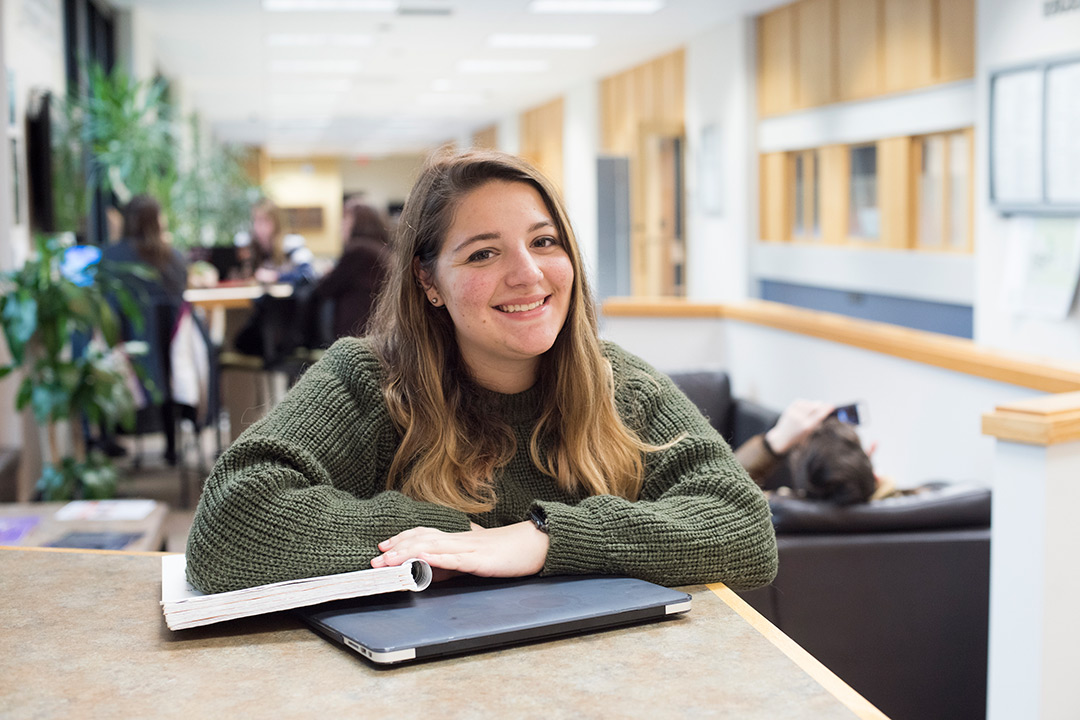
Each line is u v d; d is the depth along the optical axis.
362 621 1.03
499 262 1.27
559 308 1.31
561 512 1.22
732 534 1.26
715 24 9.11
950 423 3.49
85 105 6.55
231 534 1.12
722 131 9.23
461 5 7.96
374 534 1.19
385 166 27.75
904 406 3.76
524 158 1.33
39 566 1.28
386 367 1.39
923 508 2.46
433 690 0.91
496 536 1.20
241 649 1.01
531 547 1.20
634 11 8.45
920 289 6.63
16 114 4.78
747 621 1.08
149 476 5.55
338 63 10.95
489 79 12.54
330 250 27.41
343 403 1.36
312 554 1.13
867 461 2.46
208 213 9.58
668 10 8.44
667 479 1.39
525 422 1.39
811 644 2.40
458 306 1.28
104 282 4.23
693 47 9.76
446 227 1.29
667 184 10.30
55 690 0.92
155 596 1.17
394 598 1.11
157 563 1.30
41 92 5.21
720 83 9.20
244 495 1.14
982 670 2.48
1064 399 2.26
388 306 1.42
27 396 4.01
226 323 5.99
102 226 7.71
